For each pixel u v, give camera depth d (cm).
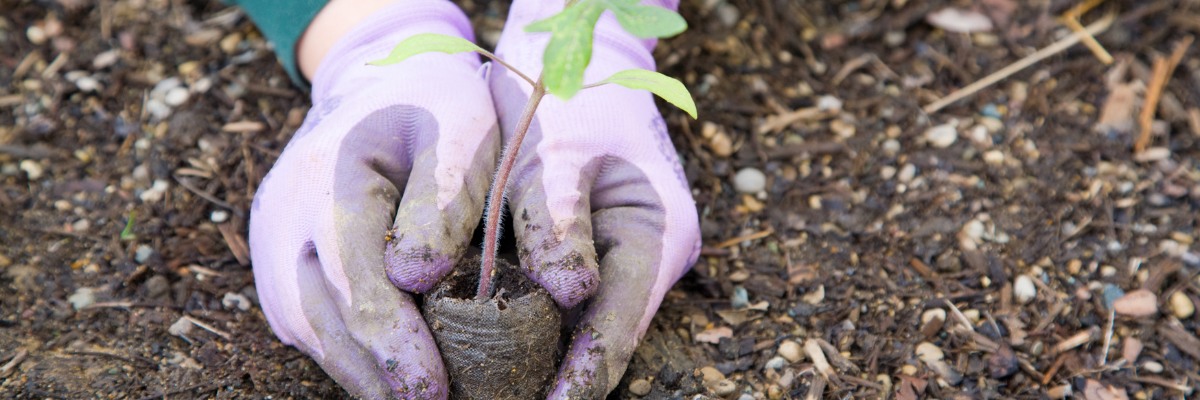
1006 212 97
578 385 83
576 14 72
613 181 89
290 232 86
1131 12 109
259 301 91
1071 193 98
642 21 72
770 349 90
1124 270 94
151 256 93
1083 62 106
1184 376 90
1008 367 90
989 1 109
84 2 107
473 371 83
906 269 94
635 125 90
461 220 85
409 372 82
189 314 91
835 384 89
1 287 92
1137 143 101
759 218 97
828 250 96
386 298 83
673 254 88
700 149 100
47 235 94
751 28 108
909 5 109
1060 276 94
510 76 92
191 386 87
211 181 97
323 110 90
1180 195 98
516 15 96
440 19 95
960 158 100
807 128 102
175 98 101
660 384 88
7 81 102
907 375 90
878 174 99
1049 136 101
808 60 106
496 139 90
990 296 93
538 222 85
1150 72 105
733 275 94
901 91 104
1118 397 89
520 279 84
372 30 94
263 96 102
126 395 87
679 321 92
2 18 106
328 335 85
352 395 85
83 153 99
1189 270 94
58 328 90
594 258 84
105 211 96
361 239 85
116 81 102
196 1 108
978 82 105
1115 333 92
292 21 95
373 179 87
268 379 88
